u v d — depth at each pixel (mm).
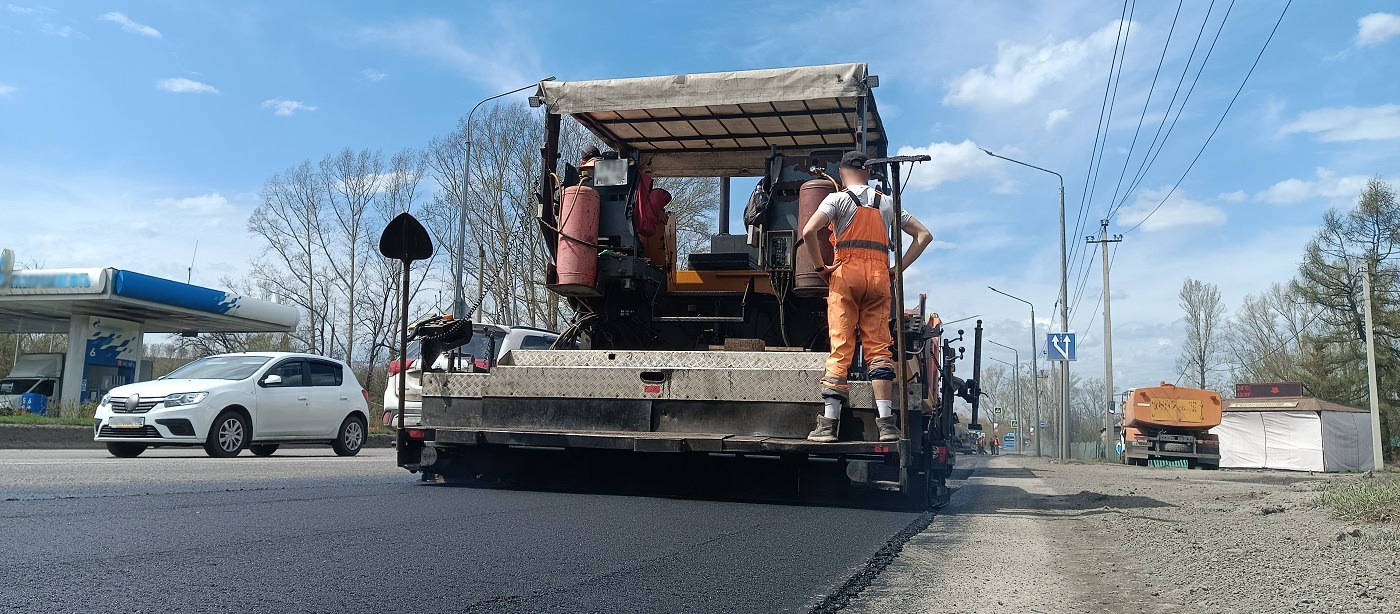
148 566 3414
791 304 8023
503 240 41188
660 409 6996
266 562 3582
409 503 5801
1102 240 35156
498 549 4129
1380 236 44125
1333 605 3475
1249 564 4508
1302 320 60219
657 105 7844
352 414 14844
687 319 8086
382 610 2918
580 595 3291
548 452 7414
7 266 24719
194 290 27266
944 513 7273
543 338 16047
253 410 13008
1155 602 3709
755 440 6551
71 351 26938
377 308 50281
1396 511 6477
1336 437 31797
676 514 5797
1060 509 8094
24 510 4773
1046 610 3549
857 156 6891
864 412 6656
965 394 12609
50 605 2783
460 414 7383
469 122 27344
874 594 3746
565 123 8938
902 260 6523
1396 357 42906
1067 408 31688
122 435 11867
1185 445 27016
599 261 7914
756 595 3484
